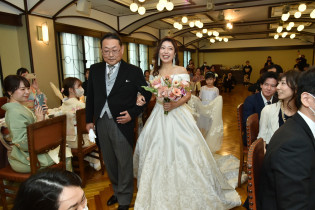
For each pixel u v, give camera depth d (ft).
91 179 9.47
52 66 17.02
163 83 6.73
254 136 6.84
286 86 5.61
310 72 3.05
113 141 6.76
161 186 6.40
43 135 6.59
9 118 6.40
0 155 8.27
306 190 2.81
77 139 8.55
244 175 9.05
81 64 21.59
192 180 6.37
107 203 7.47
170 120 6.83
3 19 14.05
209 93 14.57
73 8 18.97
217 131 11.13
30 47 15.23
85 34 20.98
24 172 6.87
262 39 51.19
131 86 6.72
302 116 3.12
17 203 1.97
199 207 6.24
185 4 20.85
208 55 56.90
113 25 24.08
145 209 6.27
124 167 6.88
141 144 7.39
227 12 25.63
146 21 24.49
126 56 28.78
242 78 52.01
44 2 14.89
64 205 1.98
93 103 7.23
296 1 19.88
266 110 6.47
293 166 2.83
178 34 34.65
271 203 3.31
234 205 6.86
